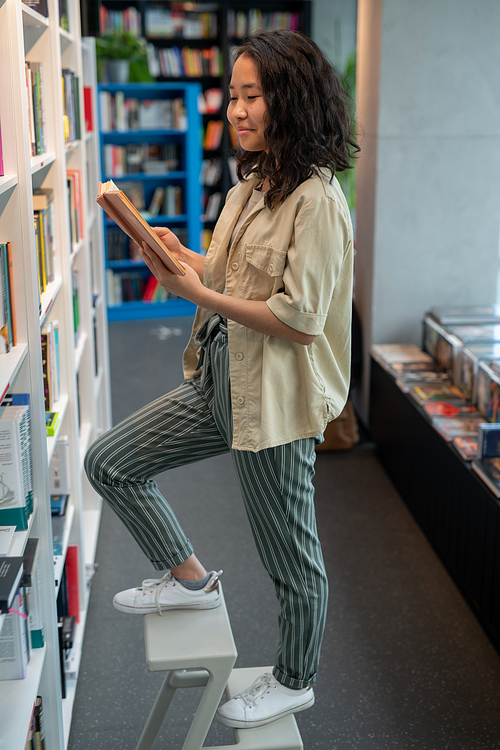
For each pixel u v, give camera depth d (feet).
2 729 5.00
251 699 6.02
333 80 5.16
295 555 5.80
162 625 6.11
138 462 6.00
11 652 5.50
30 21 6.95
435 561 10.84
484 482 9.21
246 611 9.59
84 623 9.14
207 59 27.53
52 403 8.02
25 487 5.59
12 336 5.60
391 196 13.88
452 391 12.33
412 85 13.37
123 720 7.73
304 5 27.55
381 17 13.03
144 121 24.09
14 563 4.49
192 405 6.11
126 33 24.41
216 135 27.63
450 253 14.29
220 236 5.68
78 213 10.39
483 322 13.41
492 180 13.98
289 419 5.55
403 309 14.49
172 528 6.16
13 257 5.56
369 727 7.63
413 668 8.54
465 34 13.24
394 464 13.11
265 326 5.18
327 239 5.10
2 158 5.35
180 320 24.22
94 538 10.87
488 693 8.13
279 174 5.16
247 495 5.75
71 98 9.48
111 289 24.18
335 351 5.86
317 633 5.97
